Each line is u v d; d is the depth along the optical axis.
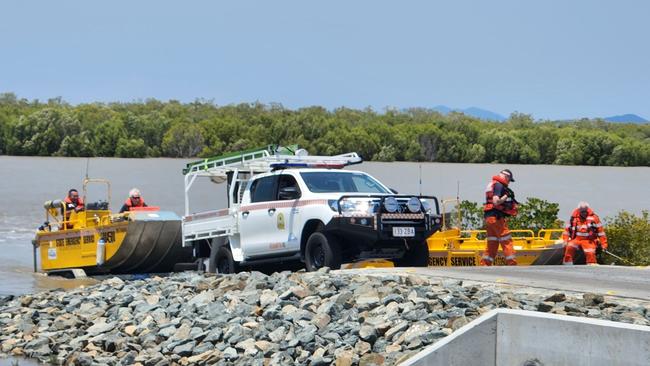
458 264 31.69
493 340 11.41
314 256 24.17
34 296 24.88
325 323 16.73
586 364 10.66
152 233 33.69
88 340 19.31
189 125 186.75
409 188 111.31
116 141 186.50
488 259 27.66
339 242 23.97
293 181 25.42
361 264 25.50
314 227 24.56
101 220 35.00
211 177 31.19
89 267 35.59
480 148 186.75
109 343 18.64
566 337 10.84
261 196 26.39
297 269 27.16
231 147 186.00
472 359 11.29
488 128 198.75
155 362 17.03
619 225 34.84
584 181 144.50
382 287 18.08
